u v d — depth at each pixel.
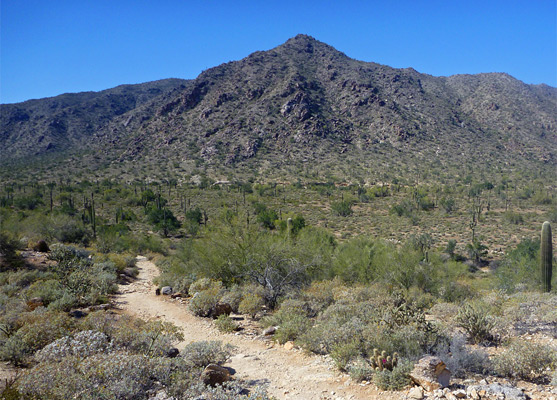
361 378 6.08
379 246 21.92
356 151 160.25
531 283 21.30
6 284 14.93
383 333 7.14
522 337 7.81
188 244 21.45
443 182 126.12
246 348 8.52
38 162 179.12
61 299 12.10
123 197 91.81
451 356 6.39
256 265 14.62
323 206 89.38
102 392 5.17
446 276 17.55
